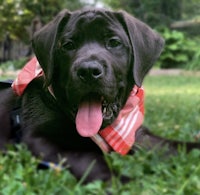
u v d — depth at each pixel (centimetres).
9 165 75
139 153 82
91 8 79
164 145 90
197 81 322
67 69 76
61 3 354
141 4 482
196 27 455
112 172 71
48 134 79
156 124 128
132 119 84
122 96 79
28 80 84
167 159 82
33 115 82
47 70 77
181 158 81
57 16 79
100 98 75
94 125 73
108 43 77
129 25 78
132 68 79
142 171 75
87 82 71
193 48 425
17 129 86
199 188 66
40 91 83
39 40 79
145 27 81
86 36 77
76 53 75
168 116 143
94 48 75
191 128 117
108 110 77
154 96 221
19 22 279
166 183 69
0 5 259
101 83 71
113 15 79
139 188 66
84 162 73
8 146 81
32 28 322
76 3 435
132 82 80
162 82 319
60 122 79
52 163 75
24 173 71
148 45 80
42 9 325
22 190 65
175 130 110
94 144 80
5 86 94
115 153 79
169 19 475
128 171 73
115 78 75
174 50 429
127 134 82
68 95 74
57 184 67
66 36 77
